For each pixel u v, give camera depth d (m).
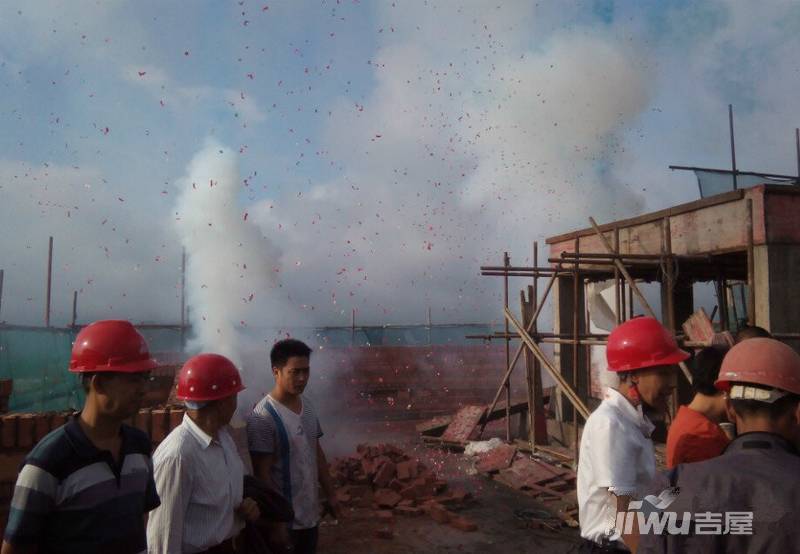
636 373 2.80
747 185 15.48
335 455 11.53
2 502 4.78
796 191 7.77
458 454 11.16
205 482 2.89
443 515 7.05
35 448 2.23
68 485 2.19
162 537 2.74
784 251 7.66
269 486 3.35
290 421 3.79
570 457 9.24
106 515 2.25
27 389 10.27
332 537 6.47
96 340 2.34
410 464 8.13
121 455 2.38
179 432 2.92
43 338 11.09
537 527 6.88
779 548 1.48
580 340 9.15
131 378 2.34
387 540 6.44
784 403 1.71
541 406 10.85
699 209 8.73
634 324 2.88
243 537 3.21
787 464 1.61
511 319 10.41
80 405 12.13
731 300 13.56
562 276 10.97
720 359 2.82
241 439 5.73
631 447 2.69
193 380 2.94
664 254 8.28
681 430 2.74
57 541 2.17
